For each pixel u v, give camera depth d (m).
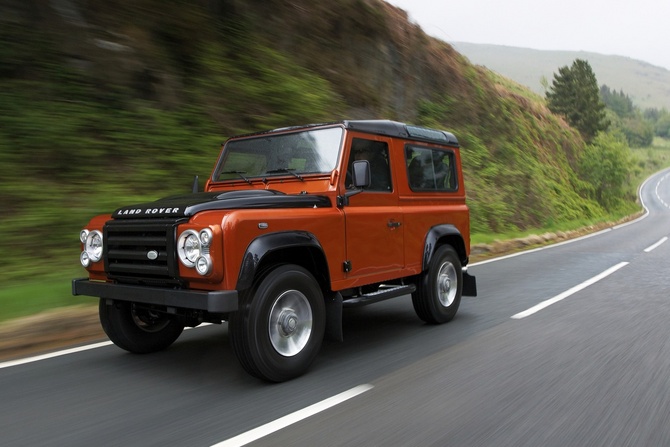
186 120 11.18
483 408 3.65
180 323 5.32
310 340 4.44
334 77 17.25
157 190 9.45
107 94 10.22
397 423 3.41
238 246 3.91
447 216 6.43
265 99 13.27
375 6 20.61
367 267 5.11
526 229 22.39
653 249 16.14
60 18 10.20
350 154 5.05
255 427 3.37
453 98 25.11
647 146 145.00
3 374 4.51
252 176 5.46
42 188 8.30
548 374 4.38
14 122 8.74
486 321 6.44
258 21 15.34
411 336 5.73
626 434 3.24
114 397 3.94
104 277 4.71
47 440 3.22
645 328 5.97
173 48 12.09
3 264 6.98
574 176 38.62
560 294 8.27
